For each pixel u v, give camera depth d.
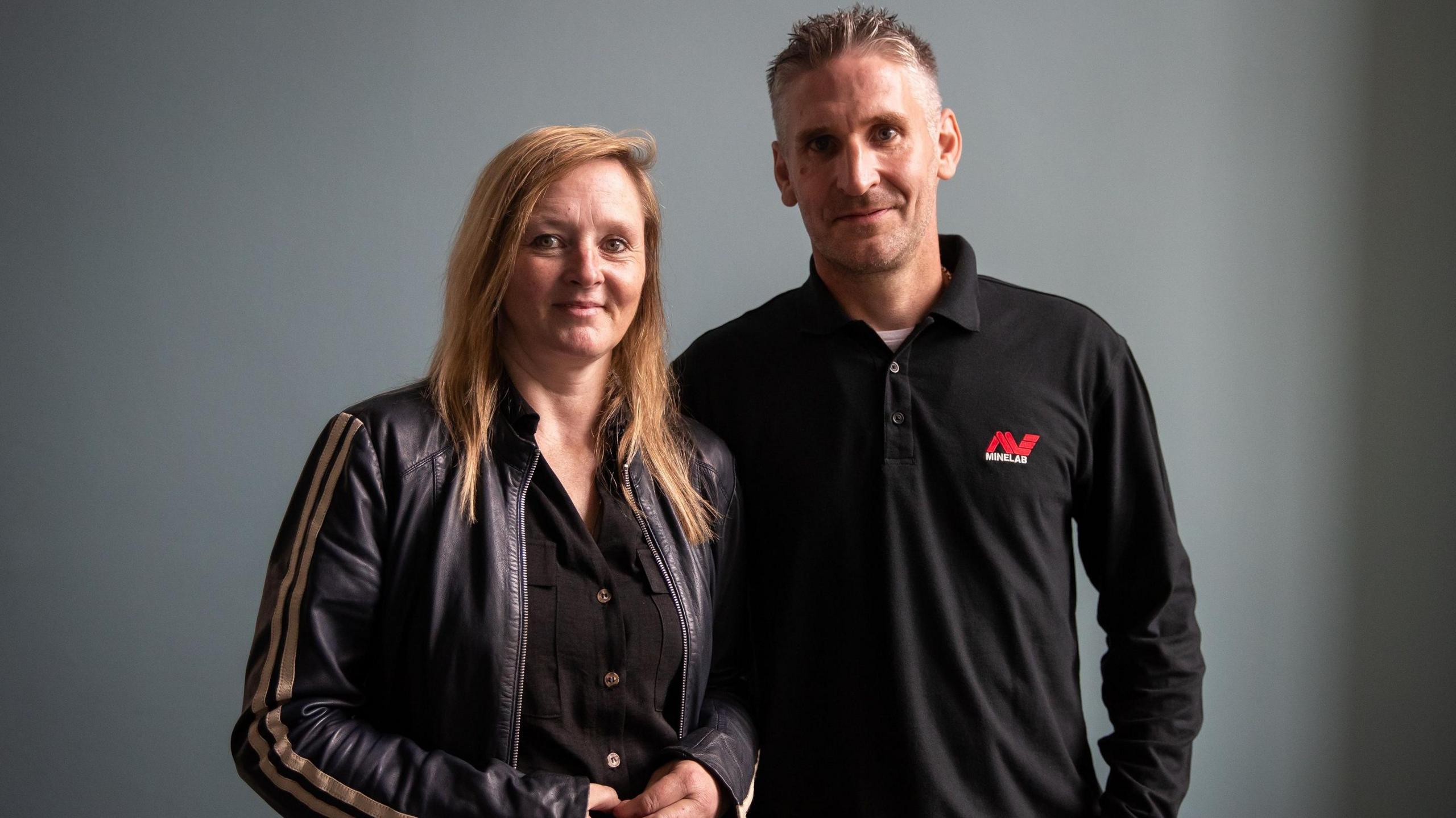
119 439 2.28
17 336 2.28
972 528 1.53
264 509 2.29
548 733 1.27
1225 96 2.21
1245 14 2.20
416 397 1.35
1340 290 2.20
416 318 2.29
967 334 1.57
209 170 2.29
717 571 1.52
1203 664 1.62
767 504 1.58
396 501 1.27
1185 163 2.21
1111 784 1.59
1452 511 2.19
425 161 2.29
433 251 2.29
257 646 1.23
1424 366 2.19
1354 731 2.21
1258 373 2.21
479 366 1.35
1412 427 2.19
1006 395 1.55
